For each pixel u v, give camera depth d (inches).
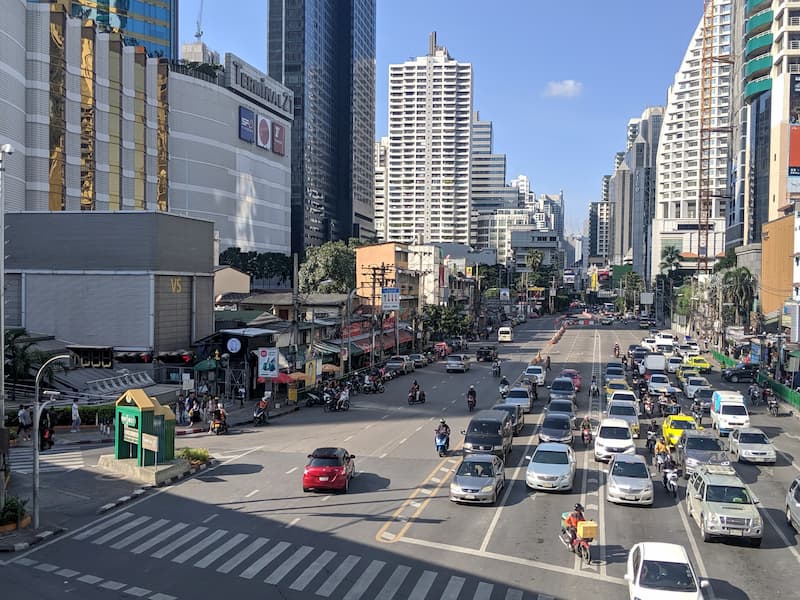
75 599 715.4
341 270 4643.2
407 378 2800.2
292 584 753.0
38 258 2234.3
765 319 3636.8
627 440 1353.3
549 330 5846.5
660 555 708.7
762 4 5413.4
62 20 3609.7
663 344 3651.6
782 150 4835.1
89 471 1256.2
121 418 1278.3
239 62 5900.6
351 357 3068.4
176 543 887.7
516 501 1091.3
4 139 3198.8
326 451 1154.7
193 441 1569.9
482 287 7283.5
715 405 1747.0
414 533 927.0
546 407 2071.9
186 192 5270.7
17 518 937.5
